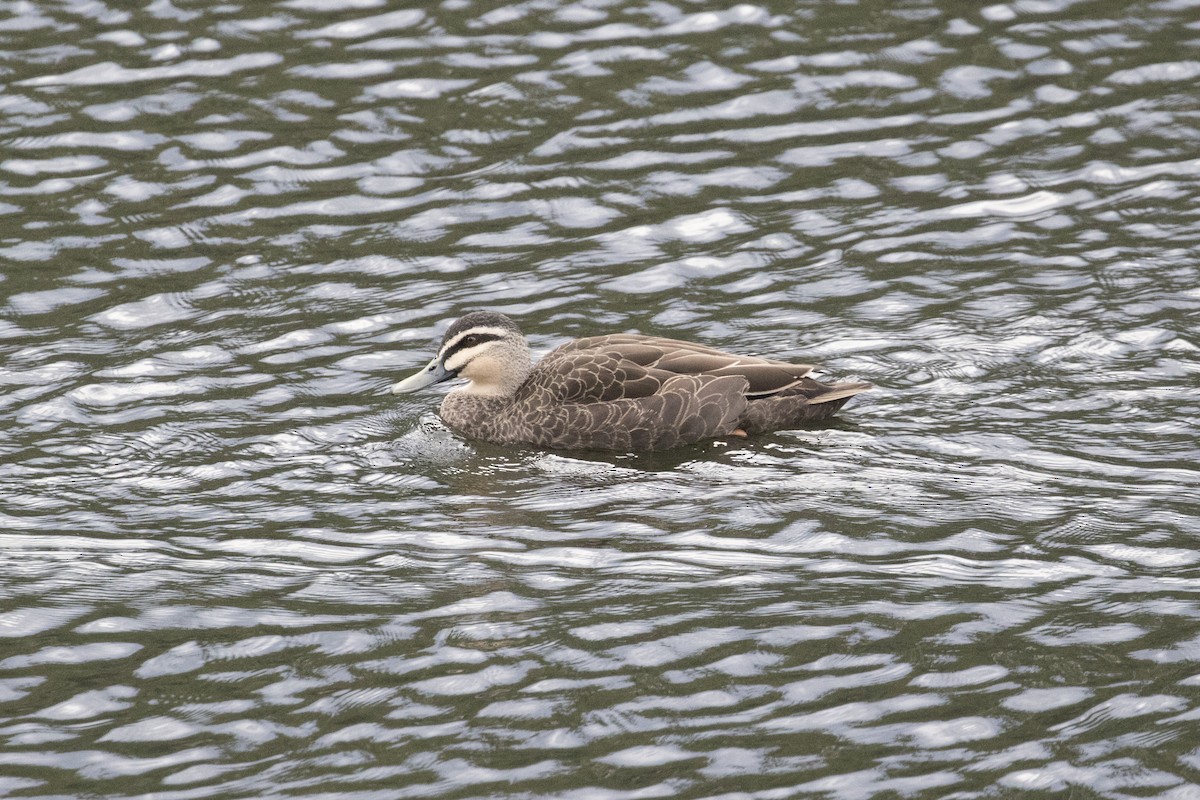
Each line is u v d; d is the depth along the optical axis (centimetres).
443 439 1631
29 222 2084
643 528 1427
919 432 1576
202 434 1627
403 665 1223
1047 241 1983
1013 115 2289
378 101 2359
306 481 1537
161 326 1855
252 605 1315
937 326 1797
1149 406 1598
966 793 1055
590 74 2420
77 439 1612
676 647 1232
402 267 1984
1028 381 1666
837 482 1490
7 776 1099
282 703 1179
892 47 2472
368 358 1789
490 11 2617
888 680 1180
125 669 1227
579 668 1210
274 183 2173
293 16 2603
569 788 1073
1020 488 1459
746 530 1413
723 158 2212
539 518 1455
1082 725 1120
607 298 1903
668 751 1108
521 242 2039
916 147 2222
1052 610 1263
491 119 2311
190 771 1102
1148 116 2270
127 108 2345
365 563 1380
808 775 1078
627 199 2127
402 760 1107
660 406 1580
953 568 1334
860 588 1309
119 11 2623
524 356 1681
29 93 2380
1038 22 2538
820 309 1855
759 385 1588
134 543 1418
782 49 2475
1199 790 1051
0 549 1405
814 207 2092
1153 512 1404
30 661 1238
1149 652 1202
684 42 2508
